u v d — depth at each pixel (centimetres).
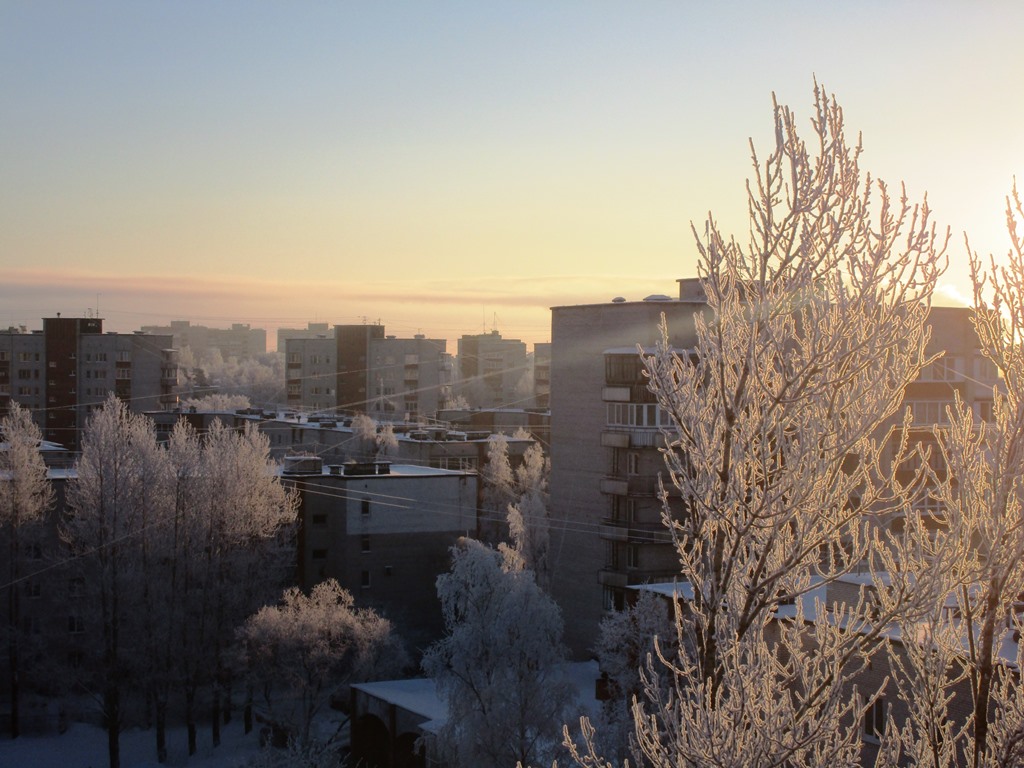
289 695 5128
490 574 3684
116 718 5234
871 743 2109
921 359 1079
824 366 1060
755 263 1095
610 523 5781
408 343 15975
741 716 1012
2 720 5672
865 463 1117
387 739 4666
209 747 5506
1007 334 1068
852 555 1084
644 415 5612
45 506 5831
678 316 5759
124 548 5450
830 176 1073
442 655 3647
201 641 5431
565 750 3152
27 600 5778
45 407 12431
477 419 12500
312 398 16225
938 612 1084
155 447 5912
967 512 1062
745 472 1098
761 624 1077
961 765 1675
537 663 3562
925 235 1069
